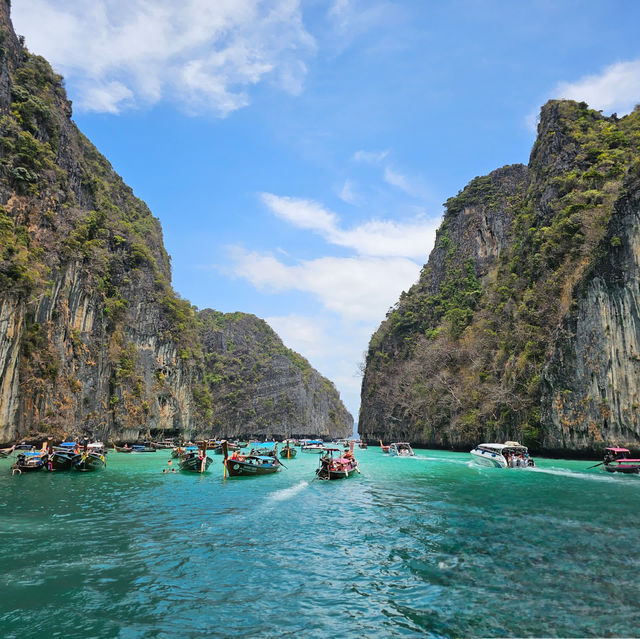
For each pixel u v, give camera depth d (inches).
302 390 6225.4
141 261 3115.2
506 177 3400.6
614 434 1423.5
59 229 2244.1
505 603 391.5
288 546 562.9
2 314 1625.2
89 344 2352.4
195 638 336.2
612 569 466.6
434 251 3730.3
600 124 2265.0
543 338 1764.3
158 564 491.8
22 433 1774.1
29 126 2263.8
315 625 357.7
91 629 348.2
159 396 3002.0
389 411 3206.2
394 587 430.0
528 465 1370.6
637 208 1460.4
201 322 6254.9
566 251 1798.7
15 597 402.9
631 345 1412.4
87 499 873.5
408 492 979.9
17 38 2522.1
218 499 895.1
